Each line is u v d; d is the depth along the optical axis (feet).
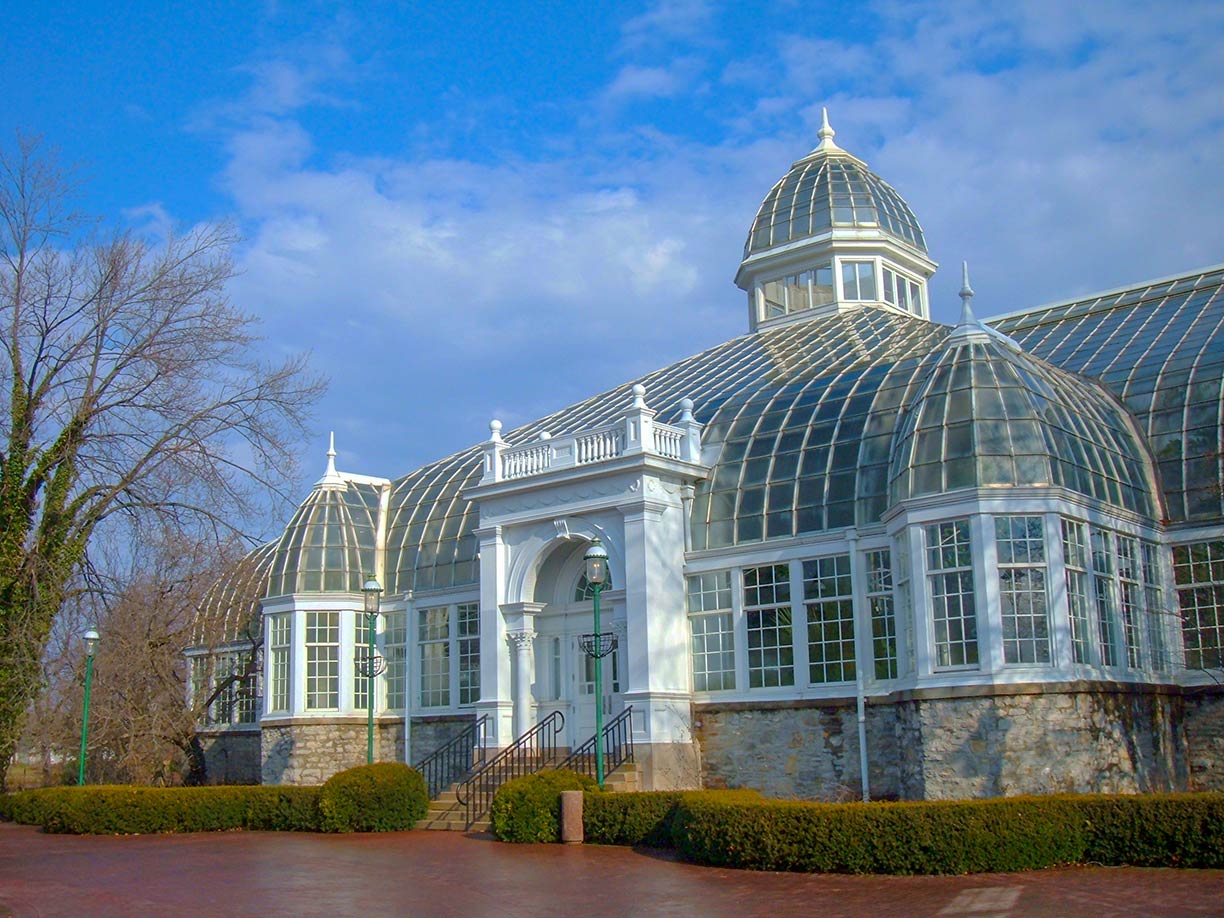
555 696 104.83
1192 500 91.91
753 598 95.81
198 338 114.93
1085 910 48.14
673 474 98.89
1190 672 88.79
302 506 128.16
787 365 118.83
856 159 155.22
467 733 105.09
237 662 140.77
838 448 96.99
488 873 64.49
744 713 94.07
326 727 118.83
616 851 71.82
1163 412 96.73
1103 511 84.94
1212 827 56.90
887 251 145.48
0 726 111.04
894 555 86.94
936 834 59.06
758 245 150.82
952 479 81.30
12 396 111.65
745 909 51.67
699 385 122.62
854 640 89.97
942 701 78.54
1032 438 81.61
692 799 69.31
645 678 93.35
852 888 56.03
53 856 77.77
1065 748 76.28
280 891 60.13
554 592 106.32
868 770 87.56
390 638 122.42
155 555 138.82
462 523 121.19
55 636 121.19
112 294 113.80
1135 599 87.35
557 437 102.94
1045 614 78.74
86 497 114.73
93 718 129.59
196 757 133.80
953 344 87.97
